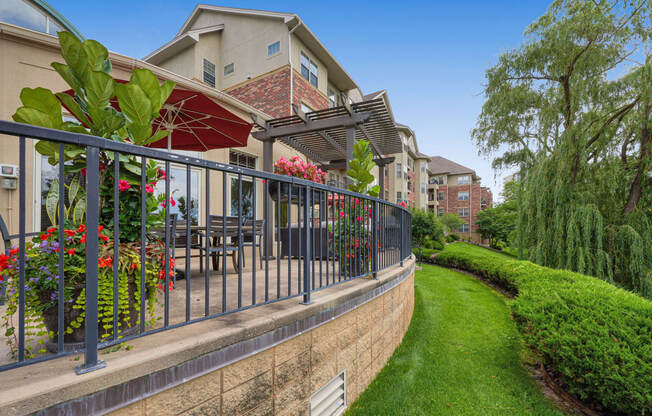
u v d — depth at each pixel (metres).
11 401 0.95
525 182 9.43
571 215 7.98
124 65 5.11
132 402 1.21
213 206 6.64
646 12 7.42
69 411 1.06
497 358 4.04
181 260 6.02
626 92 7.83
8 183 4.02
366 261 3.66
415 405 2.94
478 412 2.89
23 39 4.19
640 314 3.01
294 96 11.68
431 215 22.42
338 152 9.97
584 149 8.09
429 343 4.44
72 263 1.50
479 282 9.80
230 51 13.21
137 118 1.82
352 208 3.93
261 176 1.97
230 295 2.73
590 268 7.67
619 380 2.53
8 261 1.39
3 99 4.04
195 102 3.87
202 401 1.46
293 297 2.34
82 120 1.82
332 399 2.53
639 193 8.11
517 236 9.66
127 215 1.79
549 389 3.33
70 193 1.69
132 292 1.69
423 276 10.80
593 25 7.85
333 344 2.49
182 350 1.38
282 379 1.94
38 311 1.45
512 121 9.69
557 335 3.04
